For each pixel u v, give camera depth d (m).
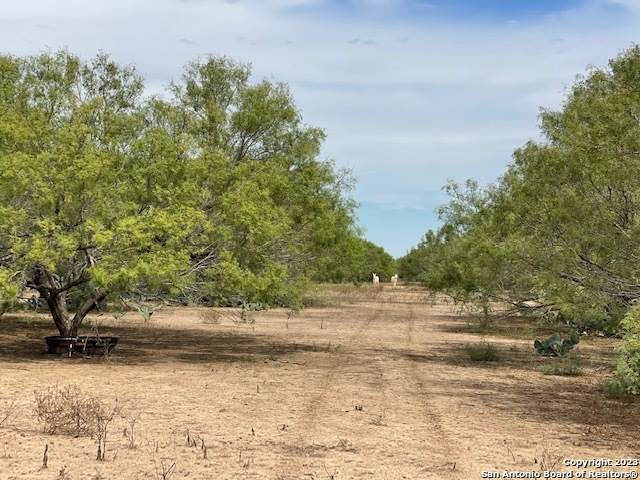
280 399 12.19
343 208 27.23
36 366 15.22
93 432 9.24
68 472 7.37
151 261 15.11
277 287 17.86
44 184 15.03
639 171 11.24
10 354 17.23
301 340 23.25
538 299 19.20
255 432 9.56
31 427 9.38
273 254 20.44
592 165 11.80
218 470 7.62
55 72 22.91
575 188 12.58
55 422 9.21
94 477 7.23
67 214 15.57
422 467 7.99
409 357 19.22
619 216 12.01
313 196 23.17
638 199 11.19
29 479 7.09
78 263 16.89
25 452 8.12
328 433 9.63
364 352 20.20
